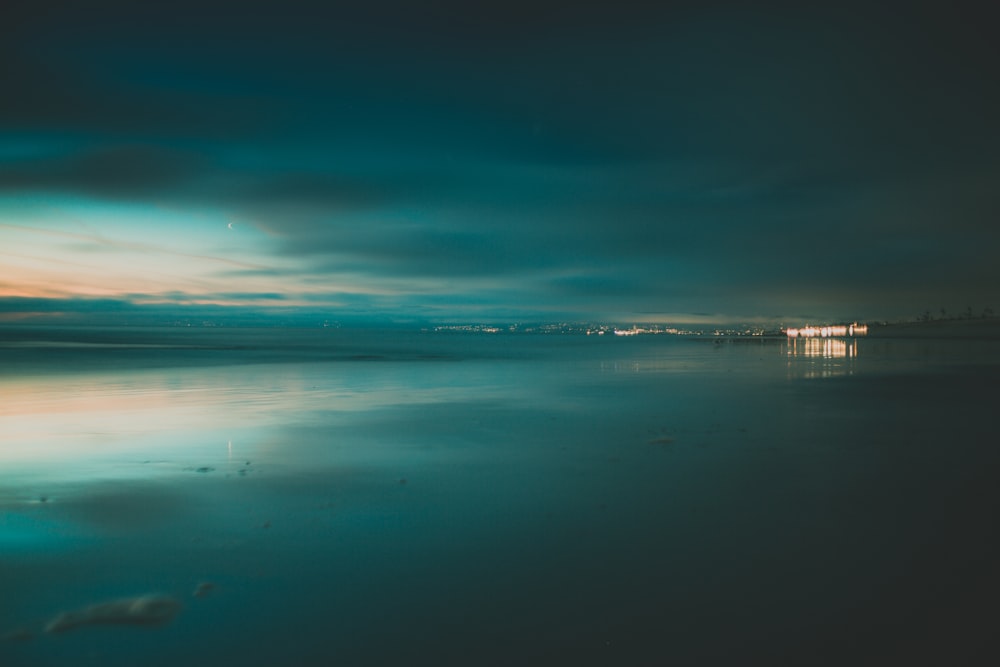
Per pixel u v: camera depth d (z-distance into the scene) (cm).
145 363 2823
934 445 836
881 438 891
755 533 480
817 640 321
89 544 459
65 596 371
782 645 317
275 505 561
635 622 340
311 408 1263
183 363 2850
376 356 3622
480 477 666
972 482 632
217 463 743
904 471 684
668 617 346
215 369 2456
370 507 555
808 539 466
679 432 951
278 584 389
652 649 314
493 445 853
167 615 348
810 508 545
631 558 430
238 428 1009
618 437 910
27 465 734
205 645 317
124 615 347
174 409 1246
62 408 1274
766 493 595
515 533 483
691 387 1666
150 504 566
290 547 453
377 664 301
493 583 390
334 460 757
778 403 1302
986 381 1780
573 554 439
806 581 390
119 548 452
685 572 405
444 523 508
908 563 417
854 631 329
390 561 427
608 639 323
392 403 1341
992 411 1162
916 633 326
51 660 302
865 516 521
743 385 1712
